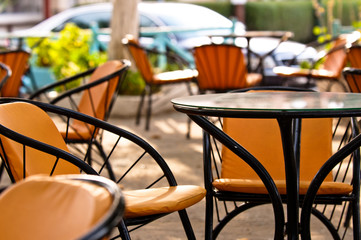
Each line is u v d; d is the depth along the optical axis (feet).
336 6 60.80
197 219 12.48
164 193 8.40
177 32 32.81
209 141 9.60
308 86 24.85
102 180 4.76
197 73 22.24
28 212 4.70
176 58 25.88
